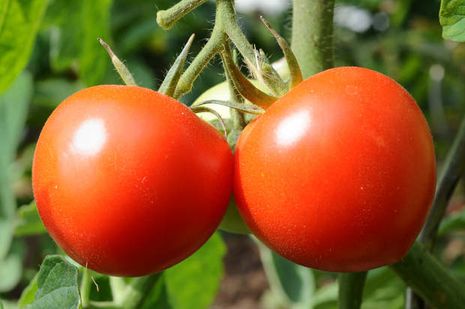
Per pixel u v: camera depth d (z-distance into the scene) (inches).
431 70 41.9
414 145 14.0
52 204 14.3
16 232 24.7
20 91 31.5
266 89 16.4
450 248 43.5
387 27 45.4
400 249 14.5
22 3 19.0
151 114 14.3
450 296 17.8
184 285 23.4
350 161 13.8
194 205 14.4
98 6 22.5
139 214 14.1
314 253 14.4
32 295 19.3
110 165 14.0
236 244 59.3
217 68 37.0
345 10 43.5
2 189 29.9
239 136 15.5
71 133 14.2
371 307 24.6
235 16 15.3
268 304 46.1
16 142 30.7
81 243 14.4
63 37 27.4
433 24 44.1
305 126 14.0
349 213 14.0
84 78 23.5
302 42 17.9
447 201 18.8
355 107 14.0
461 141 18.8
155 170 14.1
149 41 47.4
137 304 19.5
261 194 14.3
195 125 14.6
